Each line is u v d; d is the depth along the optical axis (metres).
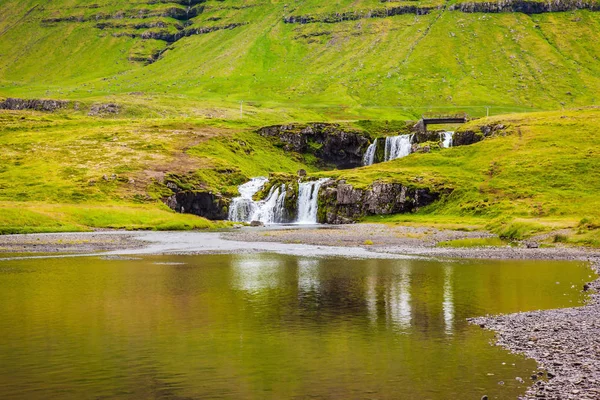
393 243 96.50
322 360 31.44
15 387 27.50
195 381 28.34
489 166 163.88
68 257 76.56
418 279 57.31
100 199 157.75
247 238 107.50
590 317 39.38
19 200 152.50
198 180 180.62
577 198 136.00
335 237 108.12
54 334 36.50
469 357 31.36
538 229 101.56
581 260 71.81
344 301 46.62
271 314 42.09
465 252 81.25
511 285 53.59
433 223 133.50
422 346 33.78
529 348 32.47
